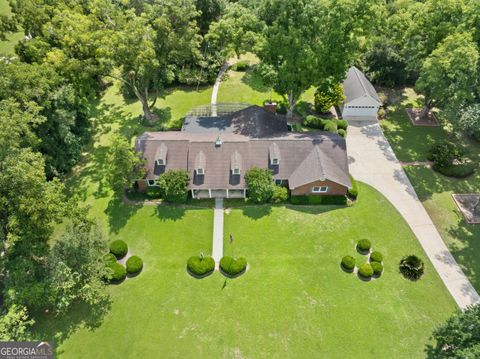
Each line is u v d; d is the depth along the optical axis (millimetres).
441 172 42812
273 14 43562
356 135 48438
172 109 53062
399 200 39781
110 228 36781
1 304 29922
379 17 40719
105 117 51594
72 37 39250
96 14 43031
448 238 36062
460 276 32844
